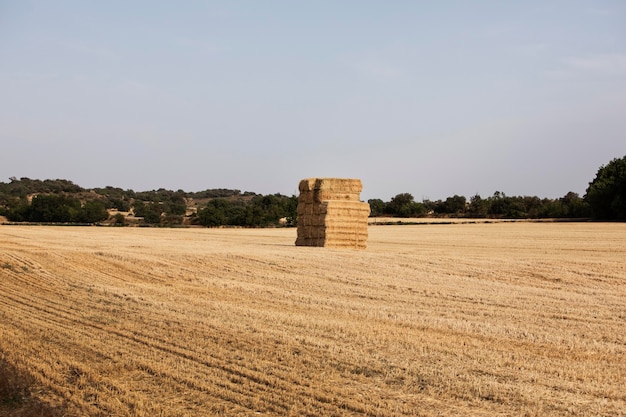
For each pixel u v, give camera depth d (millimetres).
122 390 8836
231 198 166125
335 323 13102
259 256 25312
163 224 87375
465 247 41656
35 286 18219
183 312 14312
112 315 13938
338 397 8500
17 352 10586
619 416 7852
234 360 10242
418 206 118062
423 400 8445
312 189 33219
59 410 8125
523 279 21422
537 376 9461
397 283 19875
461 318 14383
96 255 24672
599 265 24297
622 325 13703
